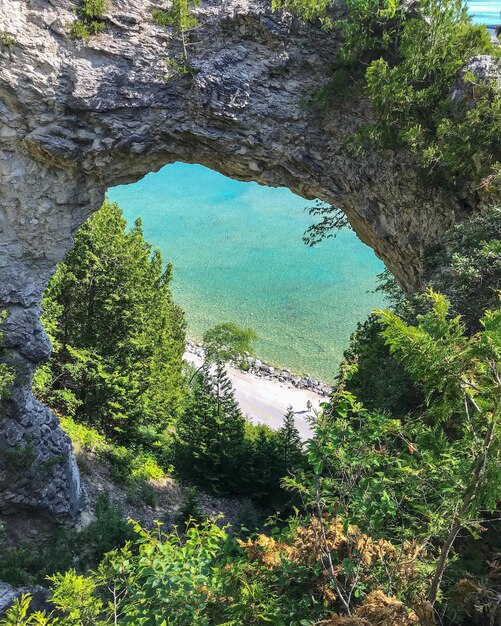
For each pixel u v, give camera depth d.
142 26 19.09
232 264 65.25
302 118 20.31
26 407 21.05
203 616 5.45
